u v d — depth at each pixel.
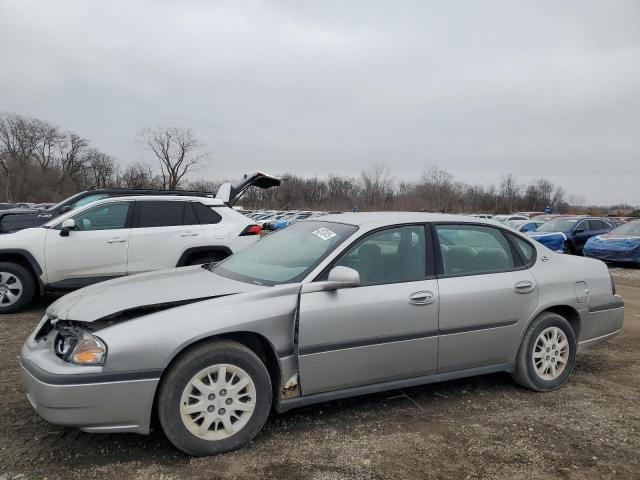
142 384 2.92
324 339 3.39
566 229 17.70
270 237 4.61
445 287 3.85
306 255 3.80
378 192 68.38
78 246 7.01
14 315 6.83
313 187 70.50
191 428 3.05
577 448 3.30
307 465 3.02
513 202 75.50
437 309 3.77
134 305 3.15
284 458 3.10
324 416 3.74
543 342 4.29
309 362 3.36
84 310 3.14
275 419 3.68
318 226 4.26
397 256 3.86
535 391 4.29
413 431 3.51
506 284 4.10
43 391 2.87
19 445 3.20
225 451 3.13
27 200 82.25
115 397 2.88
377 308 3.55
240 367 3.17
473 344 3.95
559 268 4.49
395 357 3.64
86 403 2.85
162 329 3.00
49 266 6.90
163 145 66.31
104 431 2.92
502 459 3.14
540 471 3.01
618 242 14.51
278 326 3.29
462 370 3.98
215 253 7.86
